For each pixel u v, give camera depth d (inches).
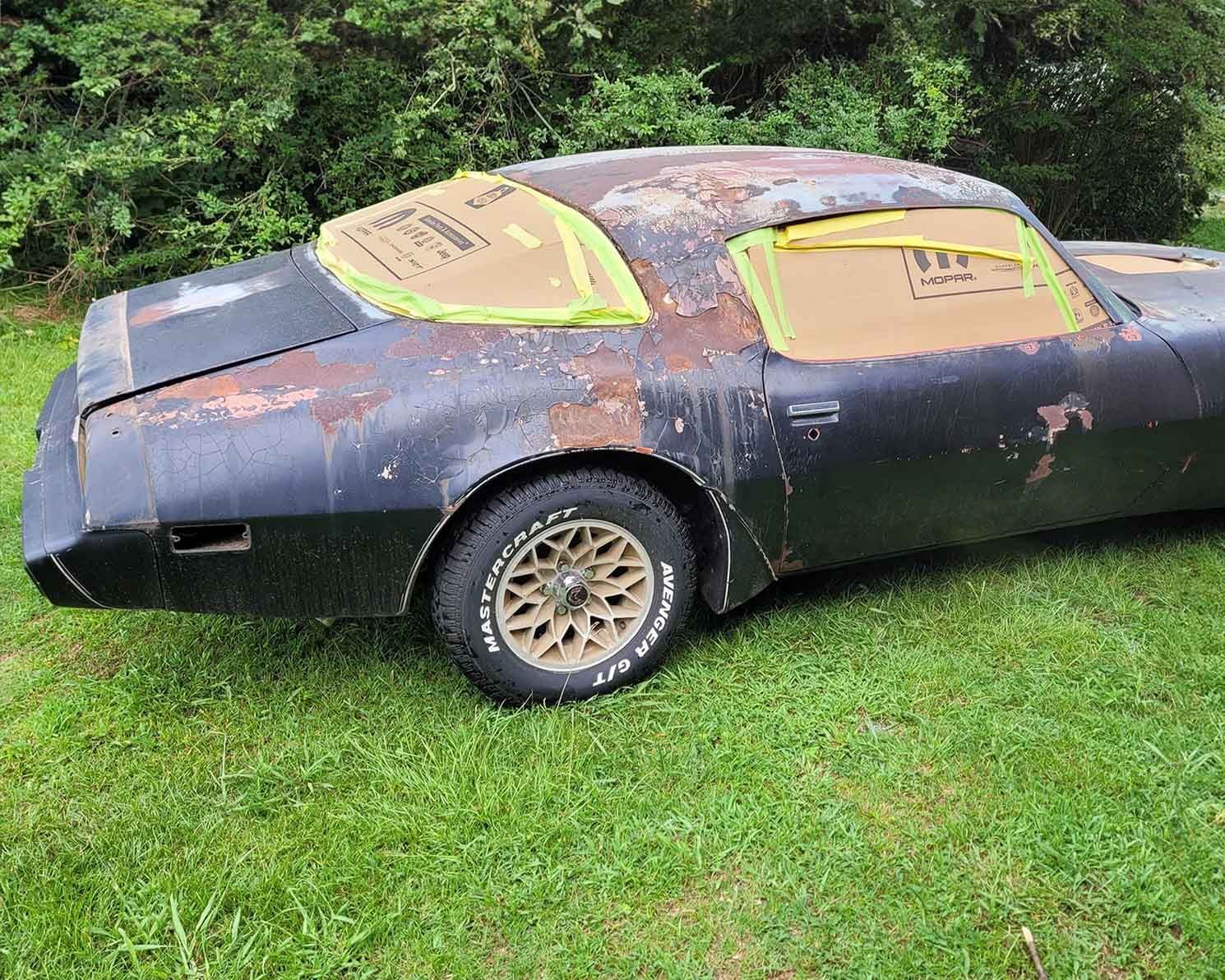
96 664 117.6
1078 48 339.0
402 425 97.1
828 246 116.6
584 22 285.0
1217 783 102.9
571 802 98.1
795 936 85.4
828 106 308.2
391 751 104.4
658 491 110.3
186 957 80.7
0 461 164.2
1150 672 120.8
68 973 79.4
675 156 132.9
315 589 99.4
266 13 272.8
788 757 105.3
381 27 275.3
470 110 295.3
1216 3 335.0
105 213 253.6
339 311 106.7
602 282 107.7
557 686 110.0
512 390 100.5
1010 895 89.1
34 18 279.3
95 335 110.3
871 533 122.0
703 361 108.1
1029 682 118.6
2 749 102.7
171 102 268.1
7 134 249.4
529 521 102.5
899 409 116.4
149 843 91.4
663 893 88.7
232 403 95.3
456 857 90.8
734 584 116.7
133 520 90.1
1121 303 135.6
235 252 267.7
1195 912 87.8
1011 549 148.9
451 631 104.1
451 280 107.1
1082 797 100.3
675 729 109.3
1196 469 137.6
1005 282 125.6
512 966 81.7
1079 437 127.1
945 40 319.3
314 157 285.0
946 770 103.8
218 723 107.9
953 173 130.8
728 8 324.8
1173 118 346.0
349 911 85.8
